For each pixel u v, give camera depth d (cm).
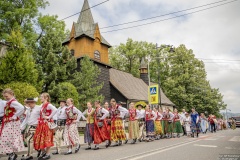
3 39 2291
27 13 2464
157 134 1395
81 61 2588
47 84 2200
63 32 2944
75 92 2189
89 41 3197
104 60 3372
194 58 5319
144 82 4719
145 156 686
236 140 1168
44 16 2775
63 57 2381
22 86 1597
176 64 5250
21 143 626
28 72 1762
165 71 5566
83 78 2478
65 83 2197
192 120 1524
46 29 2786
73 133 809
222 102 5409
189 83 5016
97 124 936
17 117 625
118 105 1070
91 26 3300
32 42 2492
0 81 1688
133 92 3728
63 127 834
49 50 2214
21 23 2591
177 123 1595
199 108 4909
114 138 1024
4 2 2438
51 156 749
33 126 716
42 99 714
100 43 3341
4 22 2442
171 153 742
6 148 597
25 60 1761
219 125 3206
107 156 707
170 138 1484
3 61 1708
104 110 951
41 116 693
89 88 2475
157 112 1420
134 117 1155
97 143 918
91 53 3173
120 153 768
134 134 1141
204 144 994
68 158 690
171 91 4938
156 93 1852
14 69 1697
